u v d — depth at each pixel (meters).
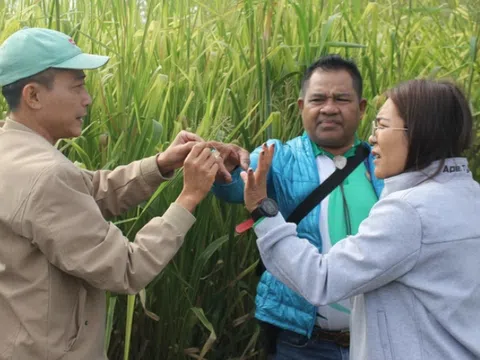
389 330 1.62
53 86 1.70
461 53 3.66
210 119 2.67
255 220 1.82
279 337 2.28
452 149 1.65
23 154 1.63
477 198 1.64
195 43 3.14
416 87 1.65
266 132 2.80
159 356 2.62
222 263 2.71
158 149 2.42
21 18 3.16
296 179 2.23
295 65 2.94
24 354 1.61
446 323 1.57
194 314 2.54
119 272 1.63
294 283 1.73
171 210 1.77
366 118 2.90
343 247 1.67
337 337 2.18
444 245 1.56
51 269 1.63
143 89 2.73
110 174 2.05
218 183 2.24
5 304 1.64
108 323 2.23
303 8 3.15
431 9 3.48
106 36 3.26
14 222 1.57
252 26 2.85
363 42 3.40
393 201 1.60
